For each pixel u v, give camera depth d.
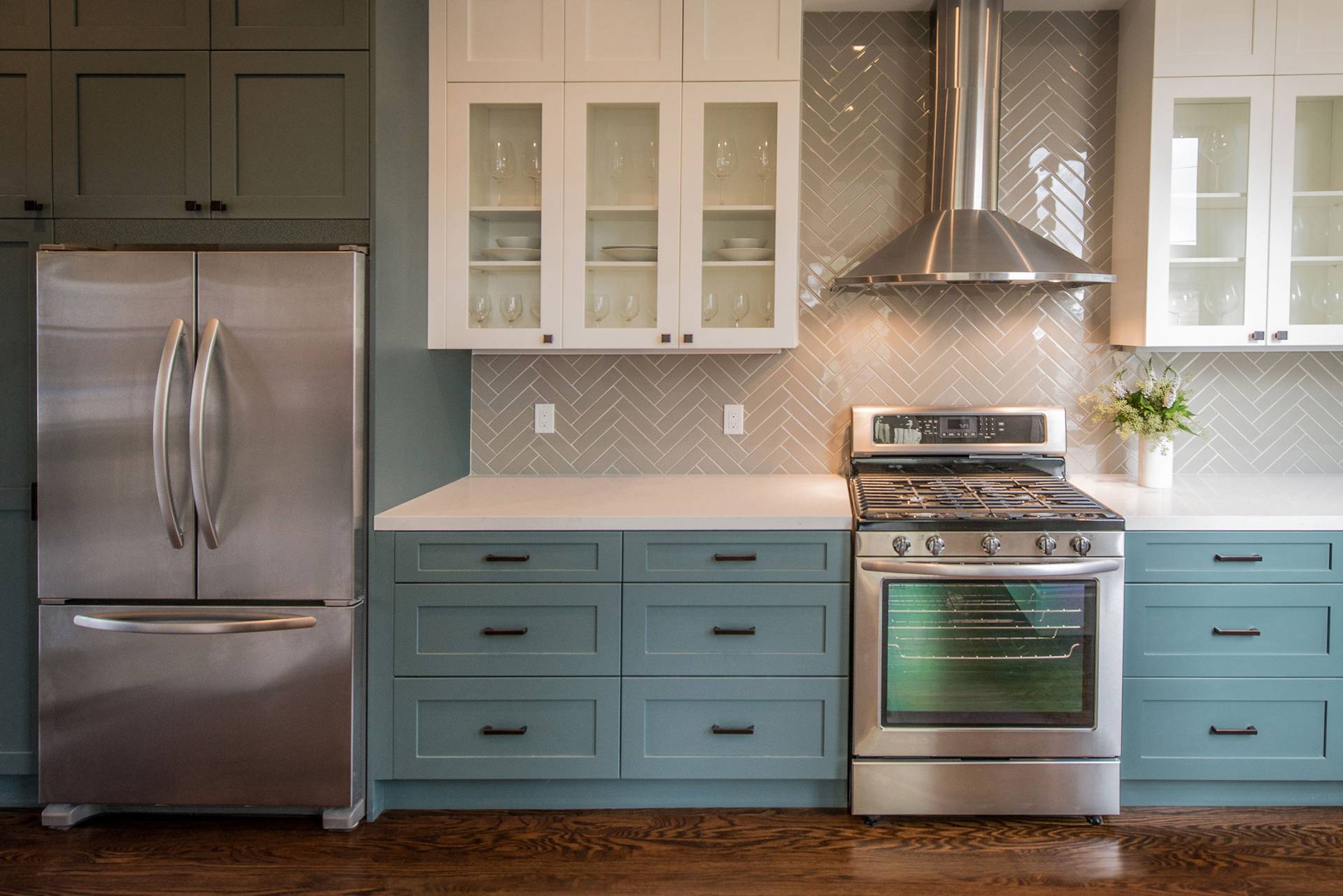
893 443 3.28
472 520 2.63
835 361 3.38
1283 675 2.65
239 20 2.56
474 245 3.06
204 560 2.54
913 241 2.99
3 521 2.66
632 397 3.40
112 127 2.59
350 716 2.57
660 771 2.70
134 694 2.58
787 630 2.66
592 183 3.06
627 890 2.33
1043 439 3.27
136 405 2.52
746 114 3.03
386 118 2.63
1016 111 3.30
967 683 2.62
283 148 2.57
